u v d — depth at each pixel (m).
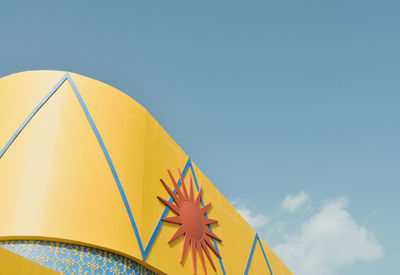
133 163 21.08
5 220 17.09
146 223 20.22
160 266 19.92
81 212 17.84
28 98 20.45
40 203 17.52
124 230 18.73
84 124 20.19
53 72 21.38
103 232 17.91
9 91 20.97
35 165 18.52
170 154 25.17
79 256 17.03
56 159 18.75
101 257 17.53
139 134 22.58
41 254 16.55
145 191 21.09
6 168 18.55
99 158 19.70
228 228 29.38
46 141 19.16
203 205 26.89
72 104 20.48
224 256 27.00
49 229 16.94
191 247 23.12
